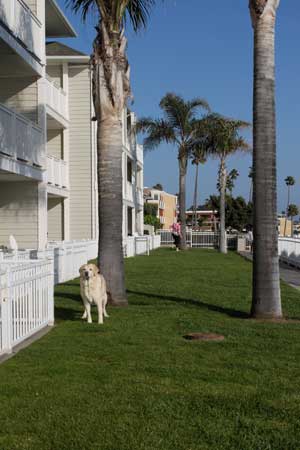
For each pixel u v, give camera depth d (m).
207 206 125.56
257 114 10.81
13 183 18.81
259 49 10.73
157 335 9.22
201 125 39.09
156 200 100.88
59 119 25.27
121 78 12.44
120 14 12.30
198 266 24.55
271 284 10.91
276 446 4.80
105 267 12.38
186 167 40.88
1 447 4.78
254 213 11.00
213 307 12.38
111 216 12.38
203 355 7.88
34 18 17.92
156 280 18.11
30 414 5.52
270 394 6.18
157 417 5.46
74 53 26.94
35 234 18.77
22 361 7.48
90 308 11.16
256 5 10.62
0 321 7.68
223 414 5.55
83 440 4.91
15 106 18.98
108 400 5.93
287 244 28.59
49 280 10.08
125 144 36.47
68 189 27.23
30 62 17.53
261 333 9.43
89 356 7.79
